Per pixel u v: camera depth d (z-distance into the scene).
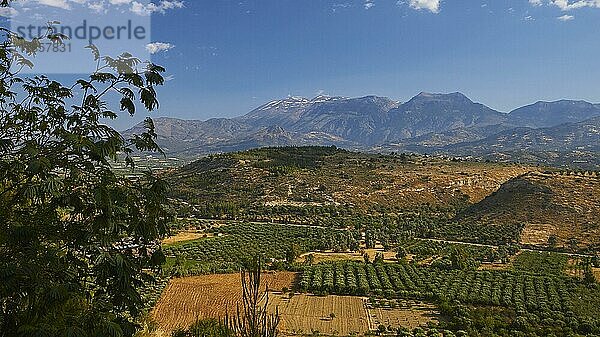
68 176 7.33
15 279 6.63
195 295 58.28
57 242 7.64
